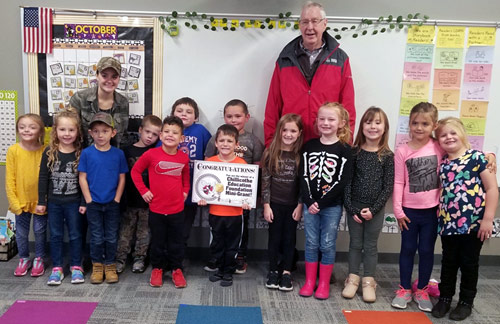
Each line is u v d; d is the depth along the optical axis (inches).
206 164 96.5
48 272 101.6
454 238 86.4
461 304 87.7
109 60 97.1
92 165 93.4
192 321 81.6
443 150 89.1
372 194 91.0
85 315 82.3
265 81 109.3
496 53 107.7
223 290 95.5
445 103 109.7
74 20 106.3
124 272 103.4
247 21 106.8
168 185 93.4
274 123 103.2
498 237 114.9
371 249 93.9
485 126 110.7
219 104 110.3
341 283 102.2
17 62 108.5
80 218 97.1
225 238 98.3
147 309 85.5
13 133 111.2
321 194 91.4
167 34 107.2
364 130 91.8
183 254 100.9
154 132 99.5
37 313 82.4
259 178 101.9
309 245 94.8
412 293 95.3
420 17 106.7
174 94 109.7
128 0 106.3
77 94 100.6
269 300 91.5
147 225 105.3
